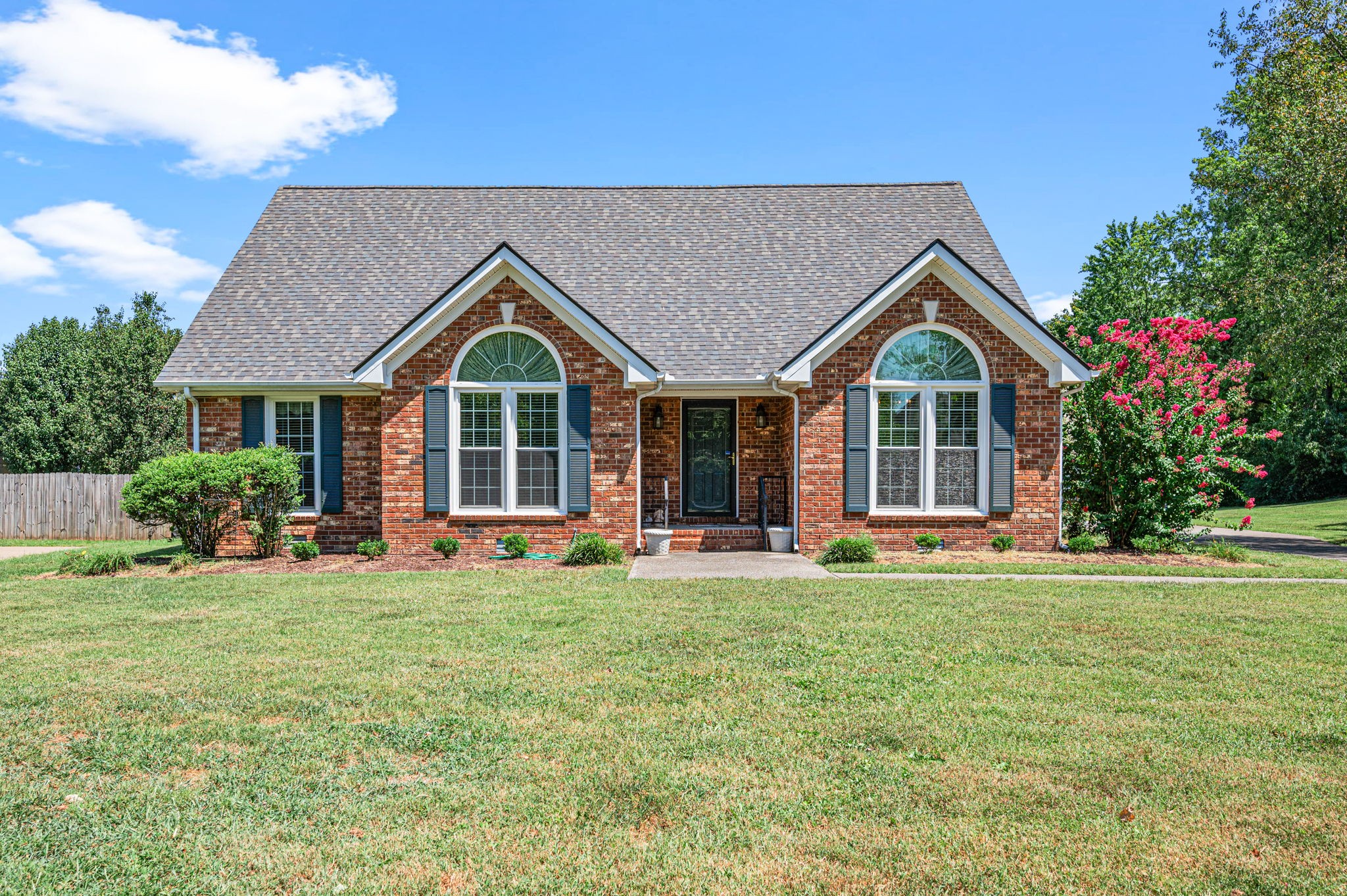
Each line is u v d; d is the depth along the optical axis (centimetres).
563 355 1546
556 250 1908
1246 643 823
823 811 458
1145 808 461
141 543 2264
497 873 394
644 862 405
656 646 807
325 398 1644
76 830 439
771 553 1578
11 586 1196
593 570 1336
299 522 1647
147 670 730
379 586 1180
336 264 1878
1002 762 524
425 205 2053
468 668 732
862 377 1550
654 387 1560
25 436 3738
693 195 2091
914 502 1572
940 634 858
